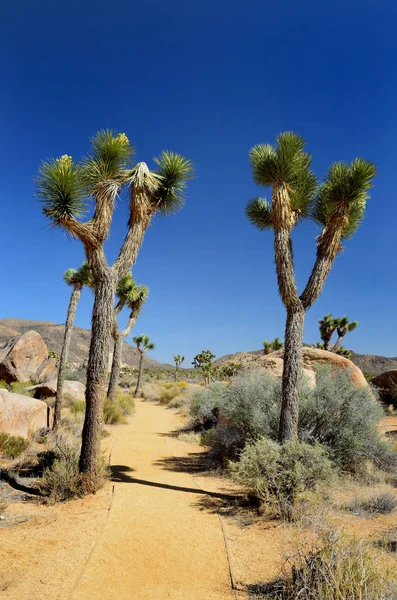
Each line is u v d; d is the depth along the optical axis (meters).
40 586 3.90
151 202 8.79
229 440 9.62
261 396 9.84
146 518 5.99
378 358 75.62
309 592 3.20
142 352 37.00
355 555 3.44
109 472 7.97
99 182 7.98
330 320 25.58
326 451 8.48
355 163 7.94
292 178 8.44
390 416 18.58
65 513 6.19
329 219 8.24
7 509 6.30
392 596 2.95
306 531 5.29
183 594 3.87
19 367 22.56
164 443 13.30
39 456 8.63
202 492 7.57
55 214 7.26
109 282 7.90
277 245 8.10
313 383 12.16
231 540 5.23
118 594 3.83
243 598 3.78
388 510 6.28
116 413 17.69
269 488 6.42
